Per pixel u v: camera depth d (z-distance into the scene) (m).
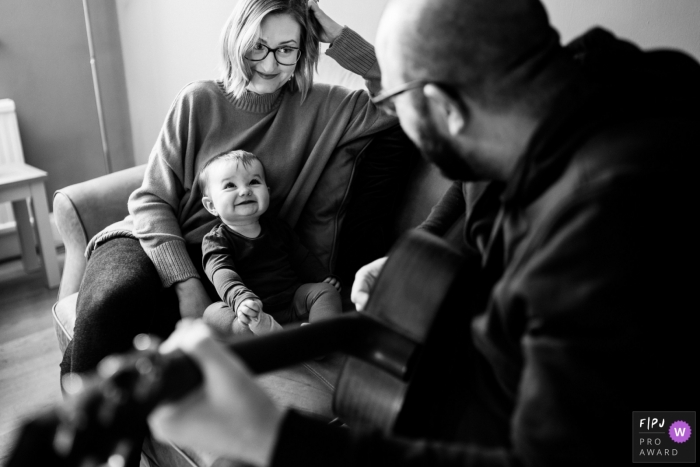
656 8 1.46
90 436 0.48
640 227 0.58
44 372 2.09
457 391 0.88
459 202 1.26
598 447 0.58
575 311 0.59
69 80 2.92
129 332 1.44
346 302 1.73
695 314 0.58
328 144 1.74
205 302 1.59
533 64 0.68
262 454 0.63
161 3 2.75
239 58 1.57
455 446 0.66
